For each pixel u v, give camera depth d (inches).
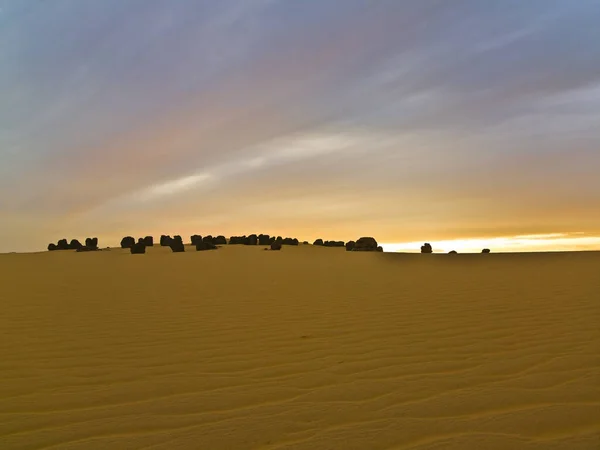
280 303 368.5
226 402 163.9
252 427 143.3
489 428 138.9
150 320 308.0
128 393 175.2
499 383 174.9
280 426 143.6
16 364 213.5
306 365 203.2
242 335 261.0
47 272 690.2
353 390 171.6
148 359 218.4
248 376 191.3
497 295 375.6
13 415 157.0
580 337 235.6
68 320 311.1
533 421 142.7
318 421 146.3
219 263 842.8
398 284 481.1
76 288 487.5
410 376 185.2
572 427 138.6
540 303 331.9
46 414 157.4
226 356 220.2
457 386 172.9
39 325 295.6
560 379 177.3
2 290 473.4
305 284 504.1
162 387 180.7
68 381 190.1
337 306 347.6
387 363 202.5
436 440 132.4
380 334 254.2
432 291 414.6
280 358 214.7
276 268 734.5
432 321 282.8
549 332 247.4
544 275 512.7
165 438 137.8
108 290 468.8
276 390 174.4
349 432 138.3
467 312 307.0
